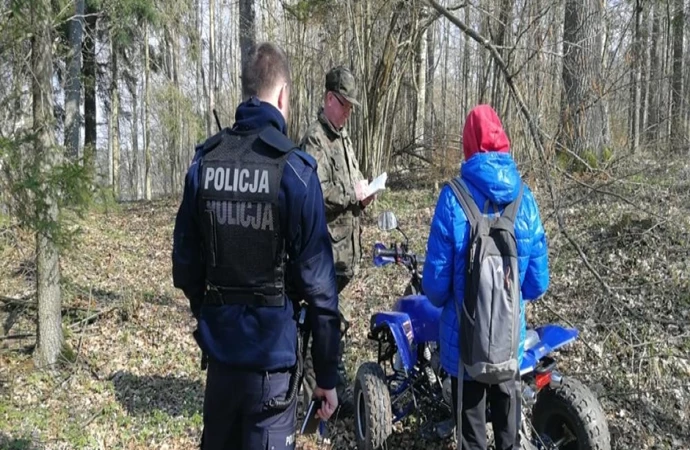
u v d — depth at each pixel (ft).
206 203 7.39
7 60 17.01
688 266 19.97
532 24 16.72
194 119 68.54
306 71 55.21
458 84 81.15
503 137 9.57
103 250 35.06
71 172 16.37
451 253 9.59
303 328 7.80
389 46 41.11
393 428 13.76
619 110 24.80
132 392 16.61
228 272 7.38
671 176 24.94
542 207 22.99
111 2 49.78
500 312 9.01
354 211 13.52
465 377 9.63
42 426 14.69
